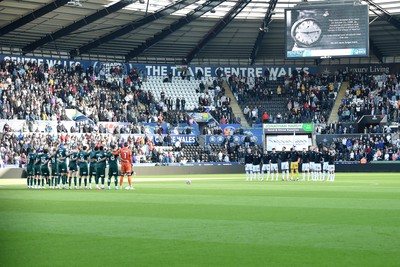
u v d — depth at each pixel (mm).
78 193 37719
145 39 89000
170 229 19188
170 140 83875
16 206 27734
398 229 18875
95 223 20891
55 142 72188
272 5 80375
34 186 46031
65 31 77375
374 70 96625
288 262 13836
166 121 88000
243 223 20609
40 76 82438
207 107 91500
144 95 90125
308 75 97438
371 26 89000
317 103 94375
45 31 79062
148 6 75750
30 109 75500
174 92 94375
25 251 15422
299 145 88688
